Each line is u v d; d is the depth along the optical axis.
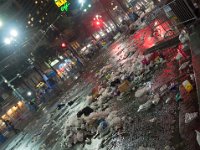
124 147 6.09
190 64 7.14
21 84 43.16
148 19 14.02
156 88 7.80
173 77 7.53
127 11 50.53
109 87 11.23
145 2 43.03
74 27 54.22
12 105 38.59
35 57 46.06
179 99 5.95
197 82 5.22
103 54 33.34
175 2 7.78
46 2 48.50
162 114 6.16
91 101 12.38
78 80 28.77
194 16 7.64
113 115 8.22
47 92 39.50
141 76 9.66
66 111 16.09
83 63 45.44
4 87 40.47
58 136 11.78
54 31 50.28
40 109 31.83
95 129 8.29
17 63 43.72
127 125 7.07
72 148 8.65
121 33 42.47
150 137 5.65
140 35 20.19
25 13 48.41
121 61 16.78
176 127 5.21
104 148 6.82
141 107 7.21
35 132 18.69
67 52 49.69
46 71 45.66
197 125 4.64
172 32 10.73
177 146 4.64
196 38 7.02
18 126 30.61
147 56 10.32
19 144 19.50
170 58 9.33
